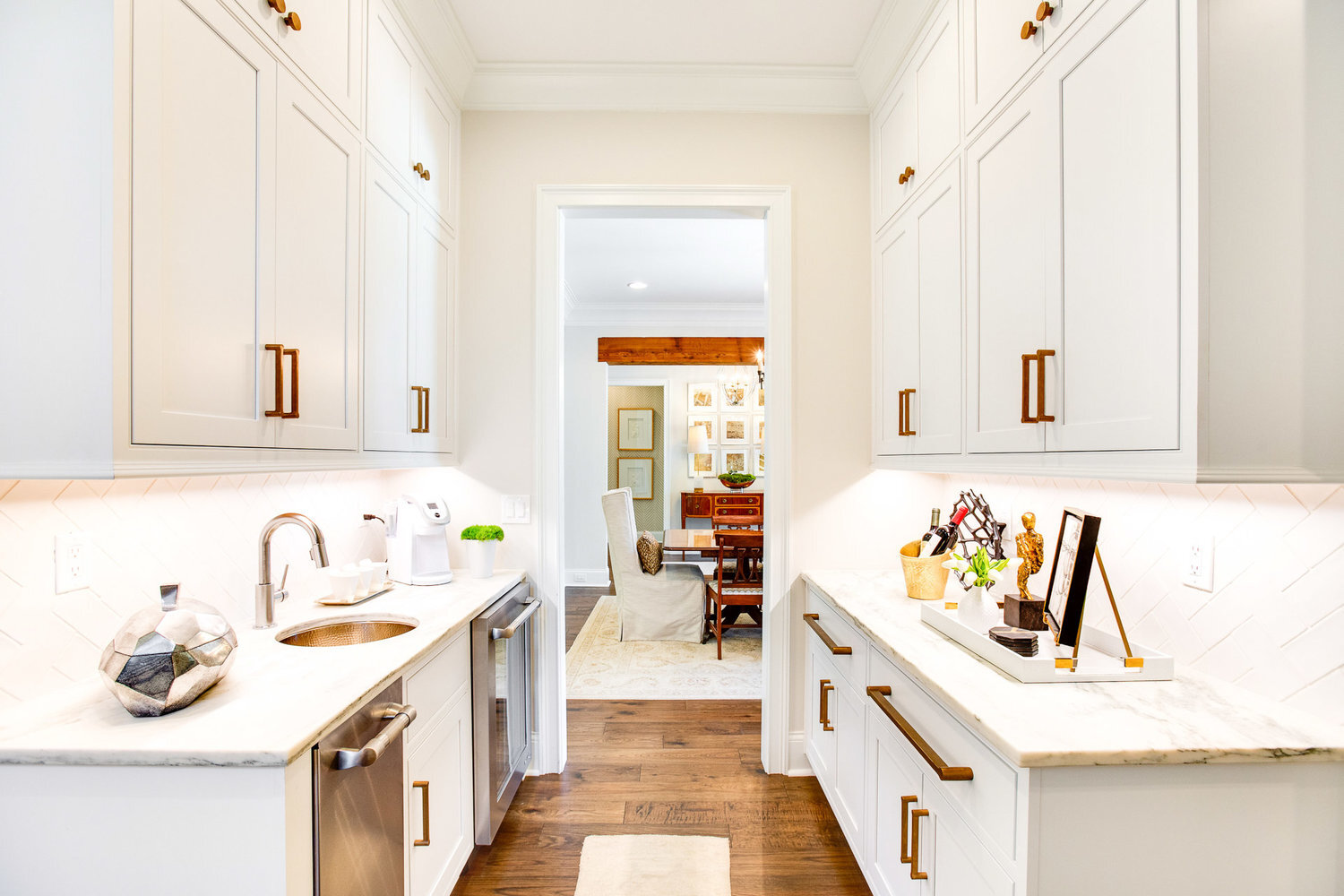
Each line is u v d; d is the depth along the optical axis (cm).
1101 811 98
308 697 116
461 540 245
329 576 186
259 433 123
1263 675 118
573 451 624
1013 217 145
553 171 247
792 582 248
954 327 175
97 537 125
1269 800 100
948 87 179
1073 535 136
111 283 90
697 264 466
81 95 91
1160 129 101
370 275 172
